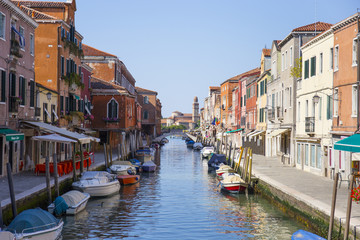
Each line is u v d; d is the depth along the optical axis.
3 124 21.91
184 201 23.72
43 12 34.03
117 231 17.02
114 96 47.06
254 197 24.70
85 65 41.62
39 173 23.98
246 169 27.05
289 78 32.62
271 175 26.02
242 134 58.09
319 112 26.11
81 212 20.12
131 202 23.20
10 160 23.77
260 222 18.39
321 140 25.53
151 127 103.81
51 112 30.84
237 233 16.77
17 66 23.91
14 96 23.02
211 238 16.12
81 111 40.16
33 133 26.97
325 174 25.22
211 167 42.03
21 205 16.06
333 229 13.88
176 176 36.06
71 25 35.12
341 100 22.62
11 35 23.03
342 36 22.67
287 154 34.31
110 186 24.25
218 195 25.72
